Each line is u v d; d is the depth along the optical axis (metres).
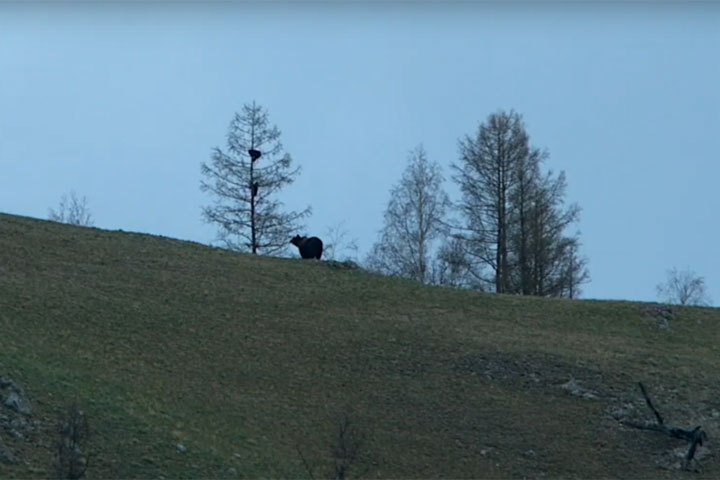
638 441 120.50
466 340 145.25
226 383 124.50
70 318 133.62
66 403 103.94
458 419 122.81
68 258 162.00
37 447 95.06
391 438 116.69
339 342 141.00
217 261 173.38
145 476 94.12
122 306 142.12
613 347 147.38
